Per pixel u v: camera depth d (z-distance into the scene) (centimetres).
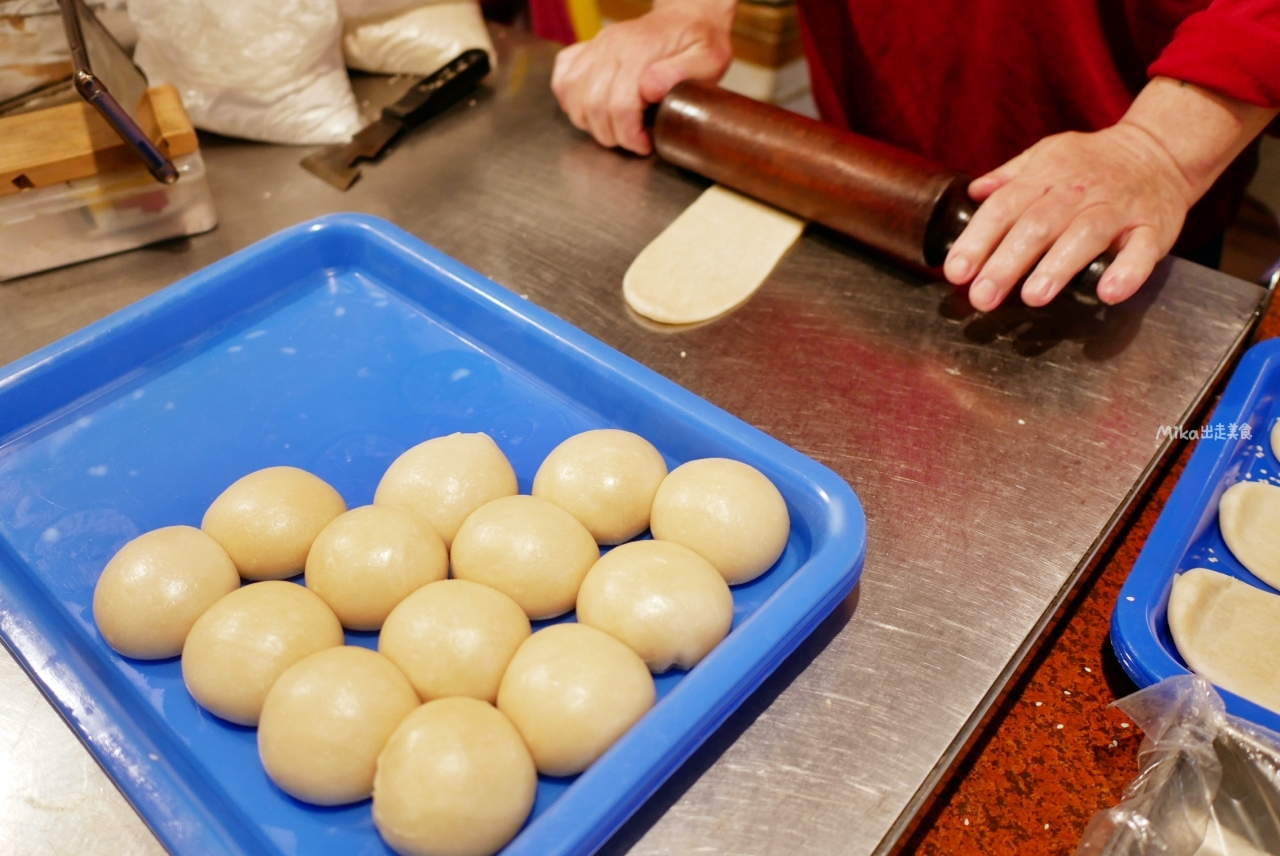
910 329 99
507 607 70
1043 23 120
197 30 119
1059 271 90
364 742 61
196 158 109
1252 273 143
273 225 117
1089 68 121
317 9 123
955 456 85
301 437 91
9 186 100
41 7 110
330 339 101
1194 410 90
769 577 76
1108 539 79
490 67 144
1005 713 71
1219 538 84
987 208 94
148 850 60
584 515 78
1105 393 91
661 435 88
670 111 116
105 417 93
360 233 106
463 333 102
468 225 117
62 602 77
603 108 123
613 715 61
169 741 67
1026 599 73
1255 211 143
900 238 99
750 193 112
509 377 97
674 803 61
